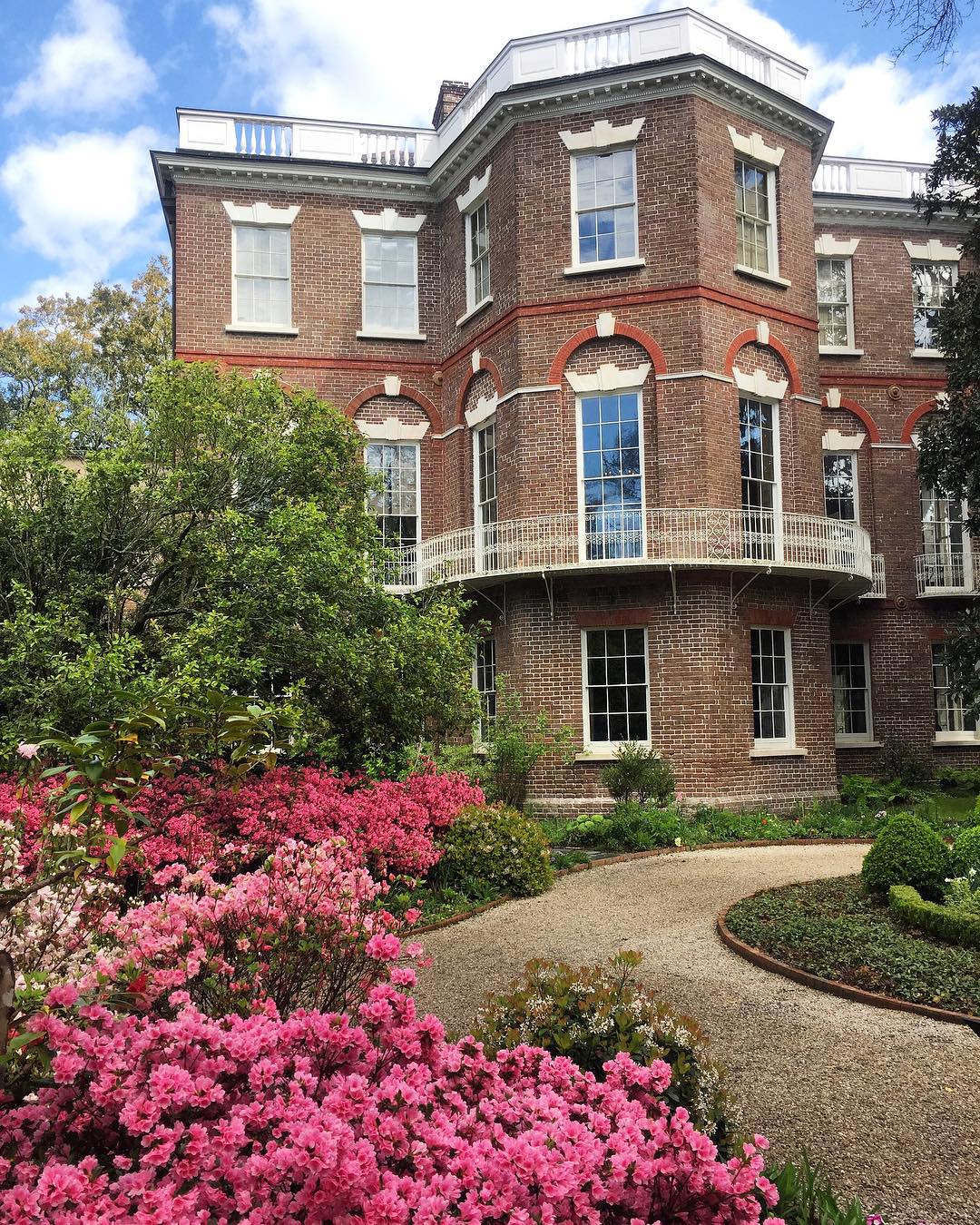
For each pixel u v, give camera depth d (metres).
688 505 17.42
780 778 17.75
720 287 18.06
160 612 11.86
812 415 19.38
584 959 8.11
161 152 20.69
